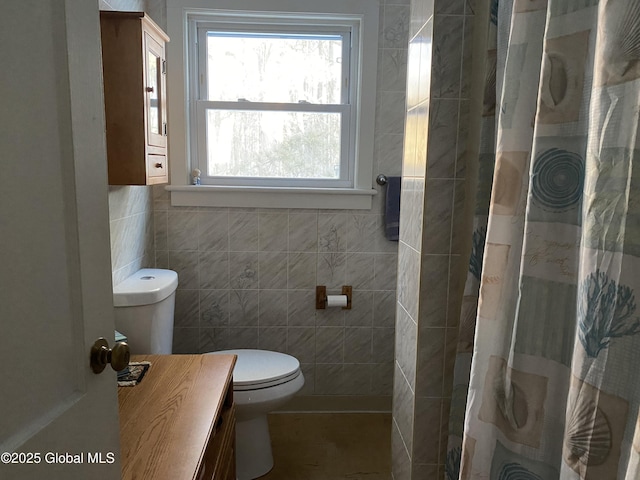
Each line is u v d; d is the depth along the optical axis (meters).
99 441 0.68
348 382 2.38
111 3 1.67
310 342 2.34
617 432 0.66
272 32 2.20
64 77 0.57
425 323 1.40
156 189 2.18
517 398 0.89
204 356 1.48
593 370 0.69
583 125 0.79
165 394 1.21
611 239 0.67
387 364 2.38
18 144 0.49
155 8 2.08
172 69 2.11
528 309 0.85
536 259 0.84
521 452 0.90
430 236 1.37
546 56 0.79
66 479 0.59
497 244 0.93
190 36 2.17
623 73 0.64
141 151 1.59
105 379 0.70
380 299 2.33
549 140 0.80
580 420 0.70
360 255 2.29
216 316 2.29
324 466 1.97
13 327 0.49
